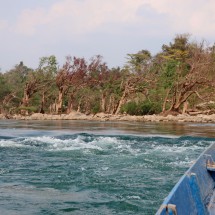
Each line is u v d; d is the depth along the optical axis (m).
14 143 18.41
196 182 6.11
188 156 14.75
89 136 22.23
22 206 8.01
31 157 14.31
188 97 48.44
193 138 21.55
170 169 11.97
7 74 102.44
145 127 30.94
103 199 8.55
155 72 59.19
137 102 51.44
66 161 13.38
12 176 10.81
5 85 72.88
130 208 7.93
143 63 65.44
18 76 100.38
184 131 26.75
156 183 10.02
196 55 48.50
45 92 60.06
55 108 58.91
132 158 14.08
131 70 62.94
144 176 10.85
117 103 54.16
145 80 53.56
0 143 18.36
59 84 55.81
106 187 9.58
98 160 13.60
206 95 49.53
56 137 21.44
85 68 57.25
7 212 7.60
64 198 8.62
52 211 7.71
